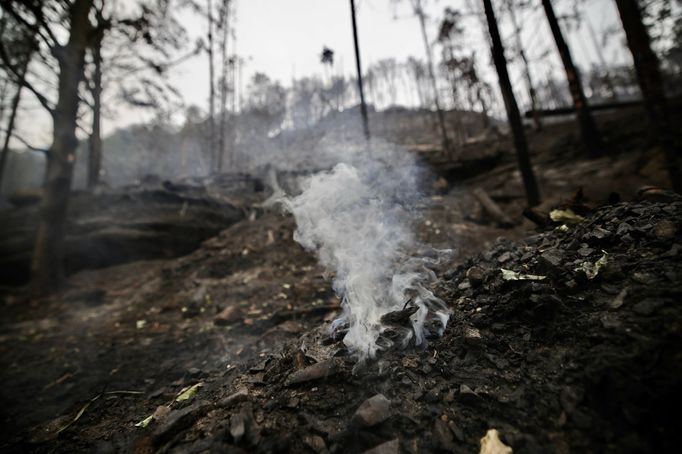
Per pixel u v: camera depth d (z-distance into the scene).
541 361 1.43
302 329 3.12
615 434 1.04
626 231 1.92
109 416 2.10
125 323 4.48
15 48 7.58
